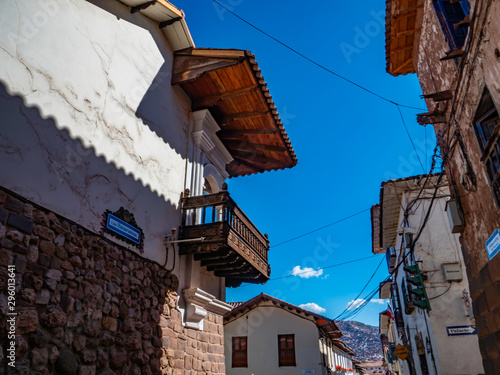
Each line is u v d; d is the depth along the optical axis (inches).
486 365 216.5
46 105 182.5
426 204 454.3
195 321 283.6
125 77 249.0
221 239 263.9
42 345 153.3
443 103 253.4
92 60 220.4
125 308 208.8
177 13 289.9
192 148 324.5
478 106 189.5
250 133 365.7
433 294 409.1
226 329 781.9
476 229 220.4
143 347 218.1
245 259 296.2
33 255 157.8
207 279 322.0
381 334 1542.8
